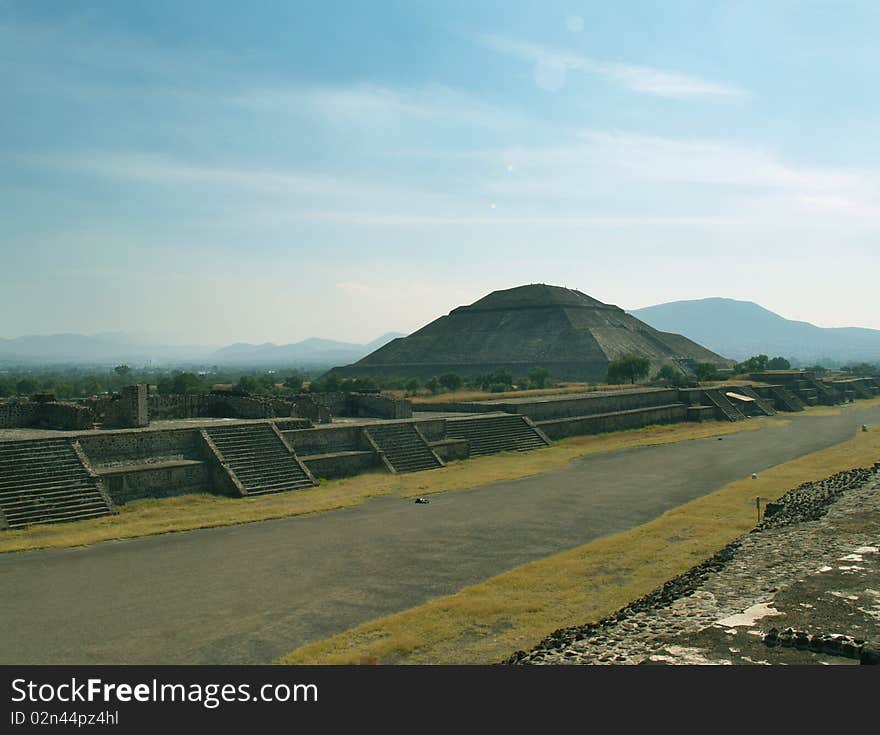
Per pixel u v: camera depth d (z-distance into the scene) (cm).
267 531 2662
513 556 2328
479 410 5747
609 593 1909
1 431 3525
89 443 3091
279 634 1655
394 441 4319
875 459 4416
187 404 4372
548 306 17512
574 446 5288
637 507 3102
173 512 2925
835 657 1289
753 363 13800
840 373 17025
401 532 2653
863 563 1847
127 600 1884
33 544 2380
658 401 7412
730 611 1577
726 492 3359
